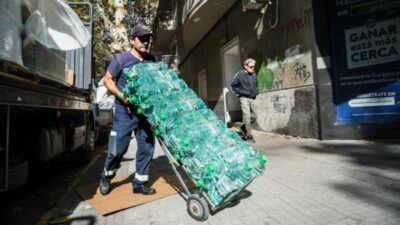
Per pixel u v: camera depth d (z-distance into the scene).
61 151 5.88
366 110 7.59
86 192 4.73
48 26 4.51
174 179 5.18
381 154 5.95
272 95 9.87
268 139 8.80
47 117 5.52
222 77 15.03
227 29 13.70
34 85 4.13
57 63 5.28
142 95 3.73
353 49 7.62
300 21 8.30
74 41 5.07
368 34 7.50
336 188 4.24
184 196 4.32
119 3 16.95
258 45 10.67
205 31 17.05
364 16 7.52
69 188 5.16
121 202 4.17
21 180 3.81
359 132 7.62
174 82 3.93
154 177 5.36
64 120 6.42
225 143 3.56
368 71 7.55
